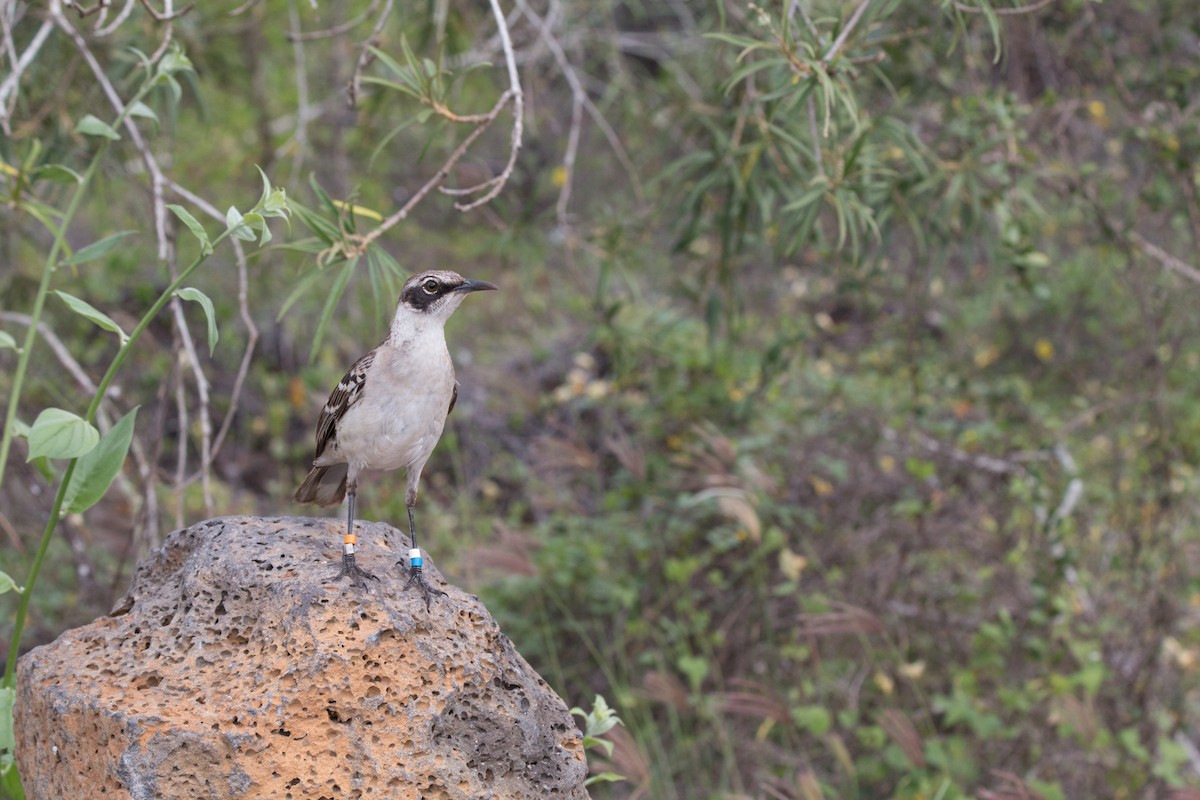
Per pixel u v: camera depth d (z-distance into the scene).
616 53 15.00
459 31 13.25
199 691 5.45
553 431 17.42
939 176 10.24
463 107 18.62
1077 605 12.30
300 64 13.39
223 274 18.80
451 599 5.91
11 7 8.94
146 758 5.15
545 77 15.98
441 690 5.56
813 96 8.52
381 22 8.59
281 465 17.02
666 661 12.78
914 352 14.51
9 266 14.20
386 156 20.94
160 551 6.34
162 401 9.72
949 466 13.58
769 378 13.96
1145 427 15.27
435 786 5.44
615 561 13.49
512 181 14.87
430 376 6.84
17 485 13.09
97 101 11.14
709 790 11.32
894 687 12.27
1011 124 10.61
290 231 6.94
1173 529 13.14
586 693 12.35
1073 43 12.89
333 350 18.52
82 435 5.71
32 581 6.22
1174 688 12.30
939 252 11.20
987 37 12.28
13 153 9.99
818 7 10.10
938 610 12.77
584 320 19.69
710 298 12.58
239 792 5.19
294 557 5.92
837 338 17.94
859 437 14.05
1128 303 18.30
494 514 16.14
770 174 10.69
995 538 12.58
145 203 14.42
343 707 5.39
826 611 11.91
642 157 14.16
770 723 11.37
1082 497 14.30
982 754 11.70
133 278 17.94
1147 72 12.64
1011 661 12.09
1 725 6.15
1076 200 13.24
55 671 5.73
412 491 7.11
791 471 13.98
